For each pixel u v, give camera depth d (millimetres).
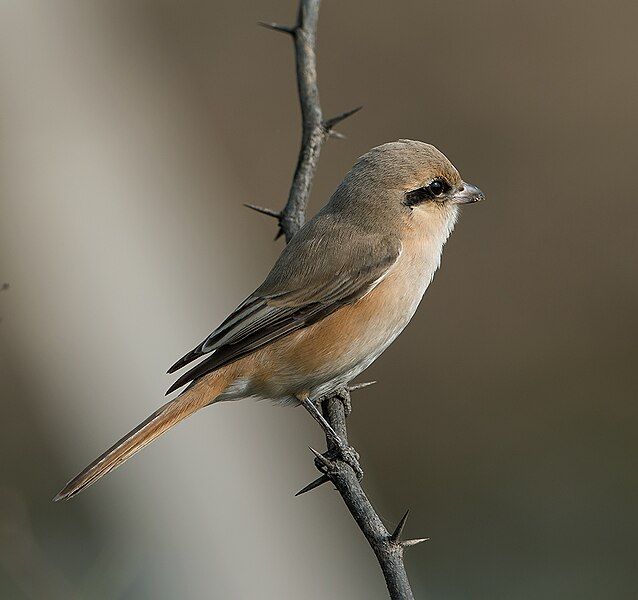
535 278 16531
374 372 15719
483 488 14031
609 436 14547
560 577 12477
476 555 12984
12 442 13602
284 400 8219
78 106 15852
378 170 8414
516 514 13516
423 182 8375
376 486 14453
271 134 17875
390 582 6195
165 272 14539
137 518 11633
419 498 14117
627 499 13547
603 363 15656
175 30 18203
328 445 7910
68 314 13750
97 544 11750
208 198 16844
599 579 12391
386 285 8133
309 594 11664
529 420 14977
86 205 14625
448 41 17922
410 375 15789
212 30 18219
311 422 12891
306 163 8734
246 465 11992
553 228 16781
